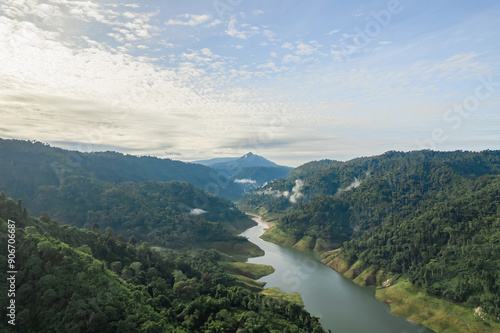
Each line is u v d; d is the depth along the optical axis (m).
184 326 81.44
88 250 99.62
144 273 107.50
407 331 104.38
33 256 73.56
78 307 67.62
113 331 68.56
